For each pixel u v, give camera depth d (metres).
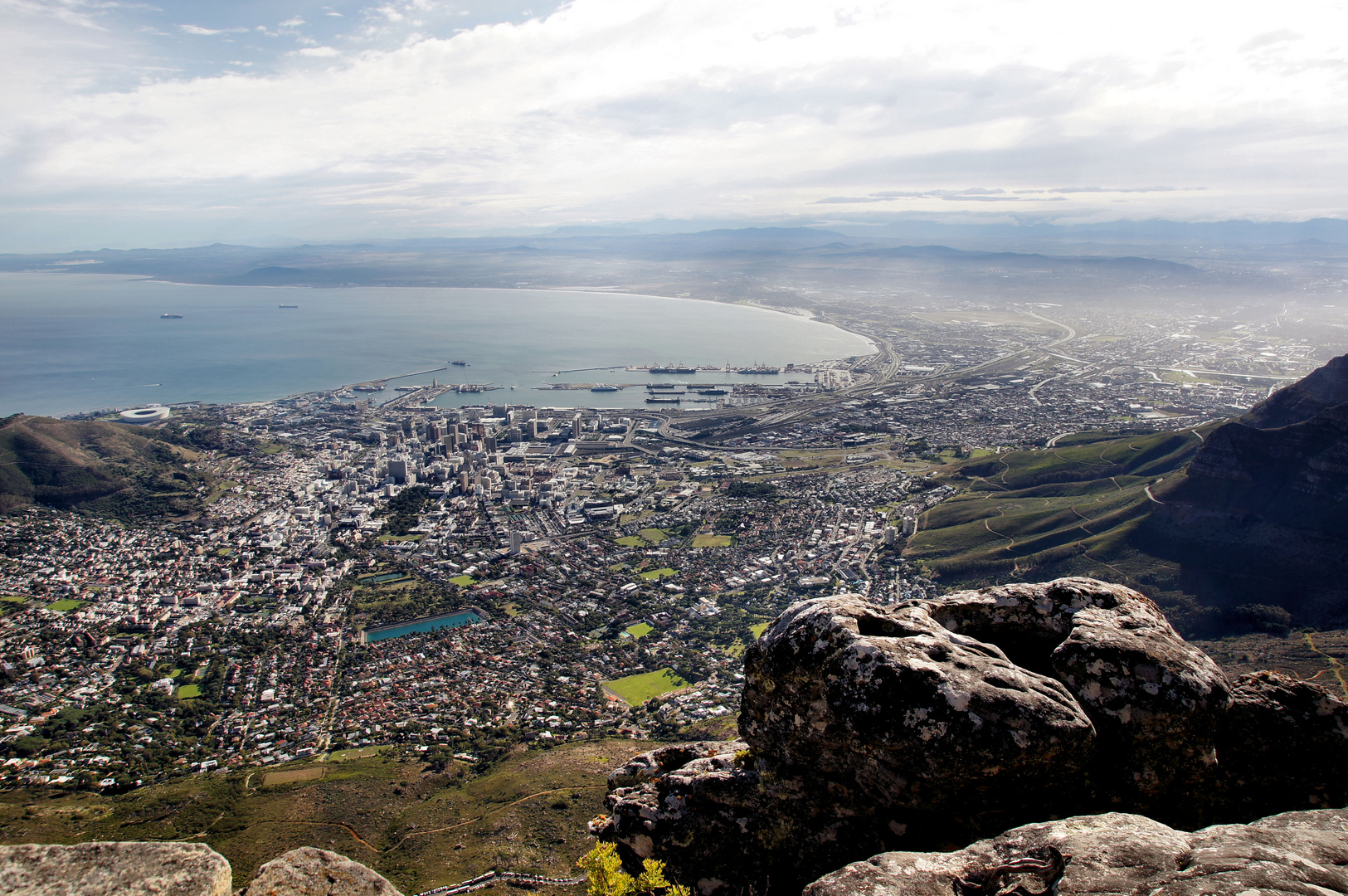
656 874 19.92
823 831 18.77
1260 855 11.12
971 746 15.75
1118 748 16.75
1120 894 11.12
